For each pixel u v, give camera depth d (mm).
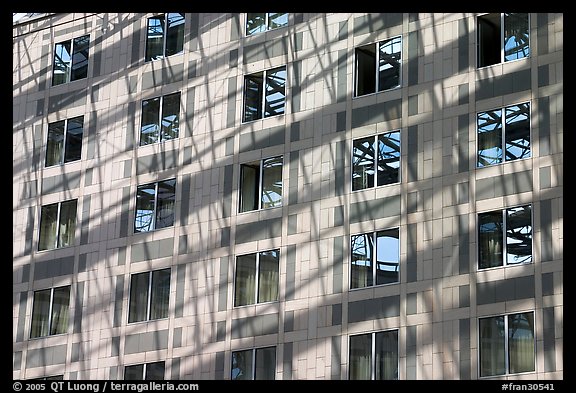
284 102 43969
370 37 42656
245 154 44219
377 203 40688
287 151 43250
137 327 44625
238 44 45875
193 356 42906
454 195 39250
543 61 38812
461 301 38125
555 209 37312
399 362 38625
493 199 38469
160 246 45125
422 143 40375
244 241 43188
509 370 36781
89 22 50312
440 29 41250
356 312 40000
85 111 49062
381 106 41625
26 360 46719
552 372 36000
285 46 44625
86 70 49719
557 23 39000
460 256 38531
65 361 45812
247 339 41938
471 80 40000
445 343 38031
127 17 49312
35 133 50031
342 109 42438
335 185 41750
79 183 48125
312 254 41531
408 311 39000
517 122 38781
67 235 47812
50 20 51344
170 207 45469
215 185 44562
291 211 42469
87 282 46469
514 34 39688
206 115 45719
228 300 42844
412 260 39406
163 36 48062
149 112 47344
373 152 41344
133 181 46688
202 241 44188
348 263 40656
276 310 41656
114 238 46406
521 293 37156
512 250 37750
